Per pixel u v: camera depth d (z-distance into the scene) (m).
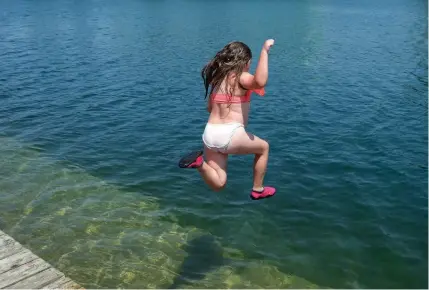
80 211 7.91
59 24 36.19
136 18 41.41
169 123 12.52
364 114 13.26
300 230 7.35
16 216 7.70
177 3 58.88
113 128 12.13
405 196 8.30
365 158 9.97
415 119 12.80
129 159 10.15
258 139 4.70
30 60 21.36
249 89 4.48
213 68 4.59
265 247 6.94
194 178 9.20
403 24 37.22
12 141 11.20
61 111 13.63
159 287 5.99
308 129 11.90
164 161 10.04
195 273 6.30
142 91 15.91
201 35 30.58
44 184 8.92
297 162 9.76
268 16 43.19
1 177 9.19
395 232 7.24
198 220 7.68
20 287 5.21
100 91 15.92
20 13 44.47
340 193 8.43
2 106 14.09
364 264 6.52
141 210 7.98
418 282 6.14
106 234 7.21
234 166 9.58
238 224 7.55
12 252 5.84
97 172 9.51
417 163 9.70
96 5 56.00
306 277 6.26
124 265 6.43
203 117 13.03
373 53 23.98
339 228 7.37
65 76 18.19
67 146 10.90
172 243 7.01
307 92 15.85
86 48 24.98
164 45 26.30
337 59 22.30
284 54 23.73
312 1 62.16
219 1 61.78
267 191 4.95
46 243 6.93
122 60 21.59
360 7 53.75
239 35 30.70
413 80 17.89
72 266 6.38
